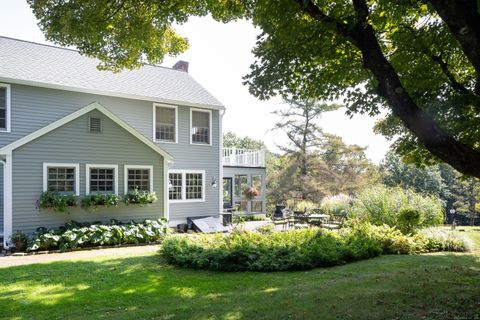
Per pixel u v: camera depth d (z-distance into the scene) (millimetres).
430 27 6234
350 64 6066
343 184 27234
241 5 7199
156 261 8578
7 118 12406
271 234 10086
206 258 7762
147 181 13703
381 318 4176
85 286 6316
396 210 13086
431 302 4738
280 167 33531
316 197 27188
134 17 7906
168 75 18297
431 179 40844
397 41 6406
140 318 4578
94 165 12445
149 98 15461
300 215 15273
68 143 11922
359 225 11477
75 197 11875
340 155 28531
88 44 8188
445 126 6203
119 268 7809
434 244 10508
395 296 5094
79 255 9859
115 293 5875
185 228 16047
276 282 6422
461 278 6305
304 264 7523
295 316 4367
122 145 13102
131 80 16156
